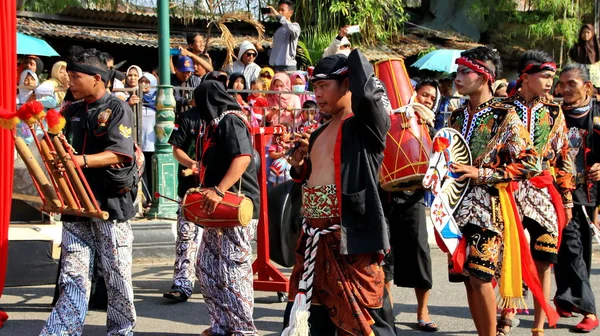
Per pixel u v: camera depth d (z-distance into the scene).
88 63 4.76
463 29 17.23
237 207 4.70
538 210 5.16
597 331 5.84
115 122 4.74
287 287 6.30
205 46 11.18
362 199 3.75
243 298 4.93
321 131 4.05
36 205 7.78
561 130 5.27
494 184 4.52
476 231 4.51
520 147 4.47
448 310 6.38
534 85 5.05
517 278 4.55
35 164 4.66
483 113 4.64
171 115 8.40
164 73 8.40
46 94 8.80
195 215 4.78
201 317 6.00
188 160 6.11
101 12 13.52
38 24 12.95
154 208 8.41
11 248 6.34
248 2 15.84
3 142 5.37
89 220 4.79
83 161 4.55
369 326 3.81
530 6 16.81
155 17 13.95
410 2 19.17
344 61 3.94
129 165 4.81
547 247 5.22
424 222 5.70
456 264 4.45
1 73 5.36
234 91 8.28
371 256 3.83
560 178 5.52
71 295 4.71
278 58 12.02
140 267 7.70
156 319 5.91
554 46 16.75
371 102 3.67
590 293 5.86
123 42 13.12
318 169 3.93
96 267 6.13
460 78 4.68
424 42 16.08
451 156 4.46
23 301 6.42
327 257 3.84
